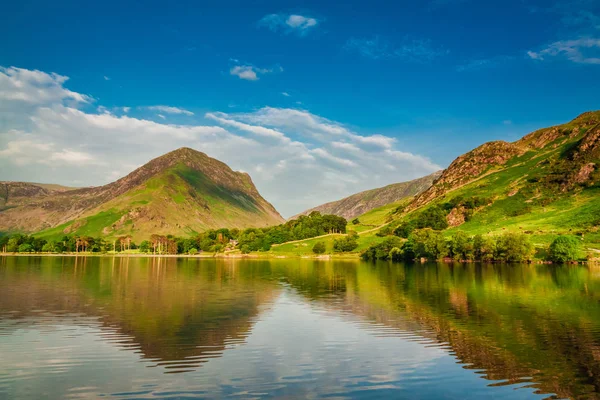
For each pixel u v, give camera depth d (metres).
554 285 69.50
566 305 49.38
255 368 26.31
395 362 27.61
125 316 43.06
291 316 43.56
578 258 119.94
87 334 34.84
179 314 44.53
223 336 34.62
